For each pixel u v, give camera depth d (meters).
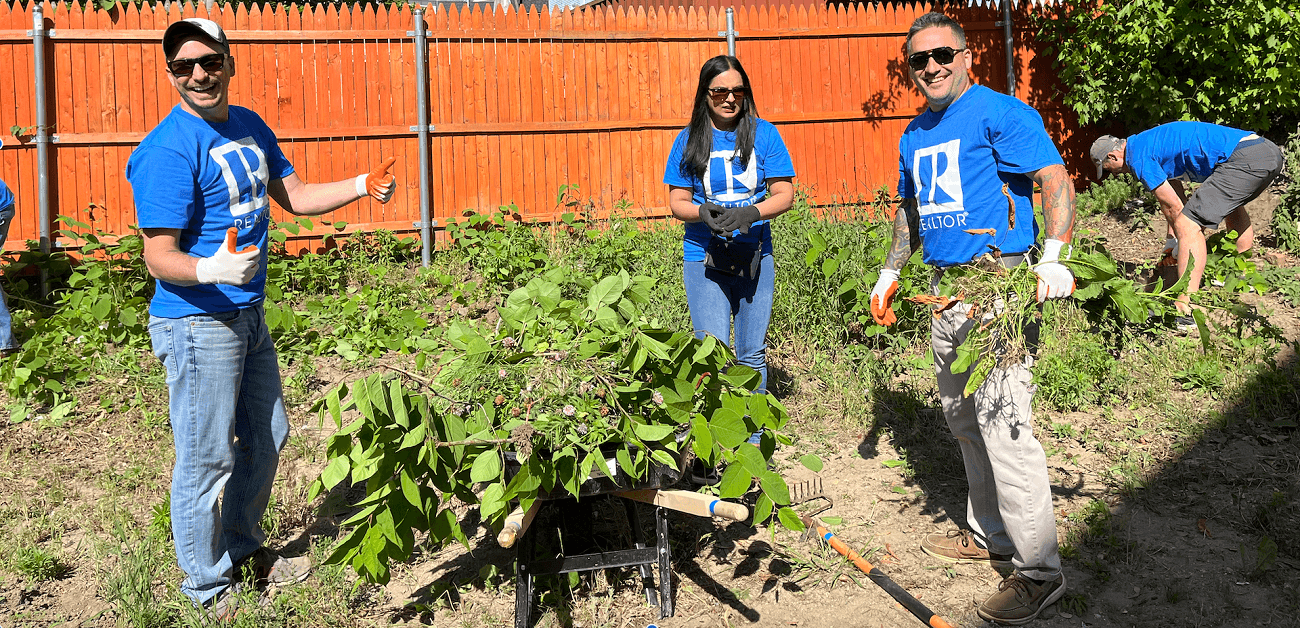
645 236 8.45
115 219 8.23
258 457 3.62
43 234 7.98
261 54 8.48
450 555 3.92
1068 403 5.21
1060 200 3.16
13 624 3.43
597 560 3.33
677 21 9.34
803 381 5.89
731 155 4.30
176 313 3.23
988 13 10.14
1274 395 5.00
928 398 5.51
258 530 3.76
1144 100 9.37
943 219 3.42
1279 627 3.21
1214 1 8.82
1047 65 10.27
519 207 9.09
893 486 4.47
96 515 4.29
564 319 3.42
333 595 3.55
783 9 9.62
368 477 3.08
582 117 9.21
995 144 3.23
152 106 8.27
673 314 6.57
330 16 8.59
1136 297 3.42
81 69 8.09
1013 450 3.25
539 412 3.01
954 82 3.32
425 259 8.67
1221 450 4.64
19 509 4.34
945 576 3.68
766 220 4.43
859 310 6.30
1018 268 3.18
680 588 3.59
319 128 8.60
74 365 6.00
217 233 3.29
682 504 3.16
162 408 5.56
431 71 8.84
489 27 8.92
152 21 8.23
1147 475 4.43
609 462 3.13
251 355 3.54
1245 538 3.82
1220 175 6.15
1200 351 5.57
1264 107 9.09
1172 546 3.79
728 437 3.06
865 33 9.76
